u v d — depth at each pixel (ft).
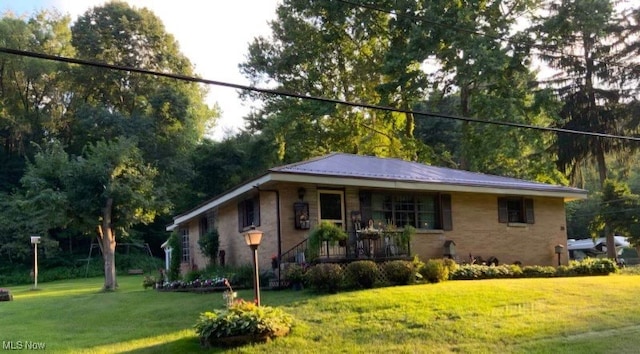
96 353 27.30
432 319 31.53
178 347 27.58
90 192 72.02
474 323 30.78
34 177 73.97
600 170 109.29
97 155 74.13
